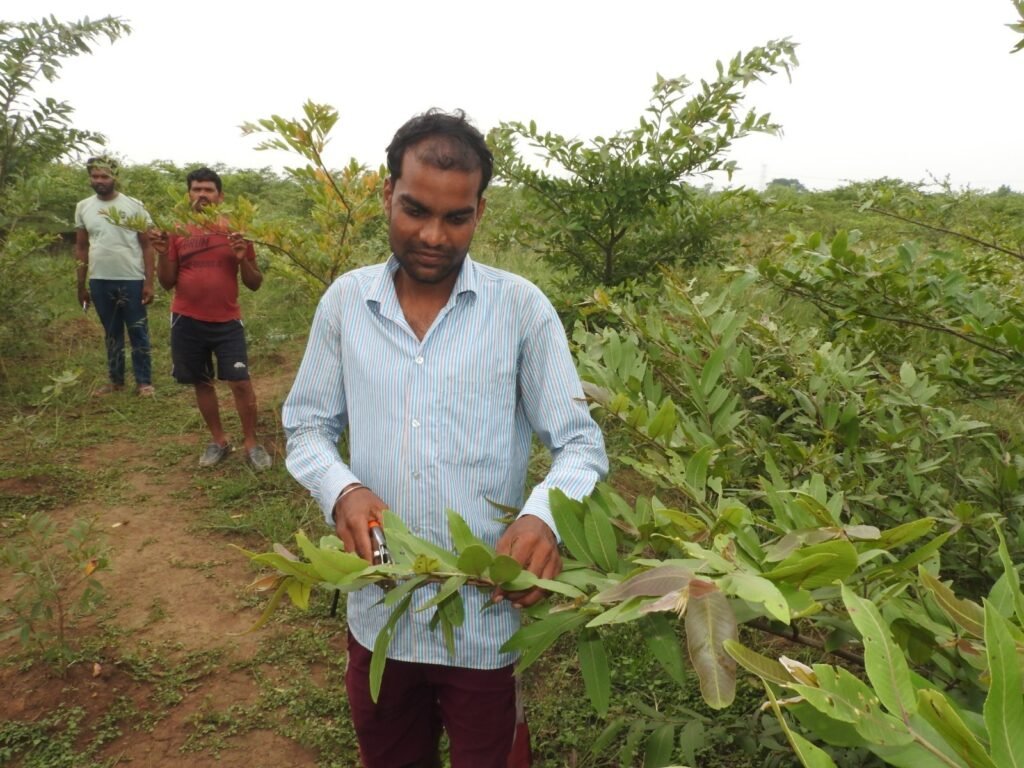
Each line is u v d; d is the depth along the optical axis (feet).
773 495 4.81
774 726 6.64
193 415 18.99
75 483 15.05
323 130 13.58
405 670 5.72
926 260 8.74
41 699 9.19
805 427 8.52
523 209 19.88
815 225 33.24
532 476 12.87
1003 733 2.40
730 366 8.50
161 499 14.48
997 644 2.44
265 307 28.35
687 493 5.32
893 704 2.66
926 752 2.64
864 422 8.41
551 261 19.45
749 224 18.17
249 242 15.30
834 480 7.52
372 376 5.34
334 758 8.45
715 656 2.93
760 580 3.14
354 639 5.86
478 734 5.75
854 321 9.80
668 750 6.24
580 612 4.06
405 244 4.98
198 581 11.71
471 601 5.47
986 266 10.30
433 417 5.24
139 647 10.12
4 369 20.35
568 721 8.72
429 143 4.79
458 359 5.23
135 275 19.88
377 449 5.37
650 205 17.49
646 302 13.33
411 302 5.40
